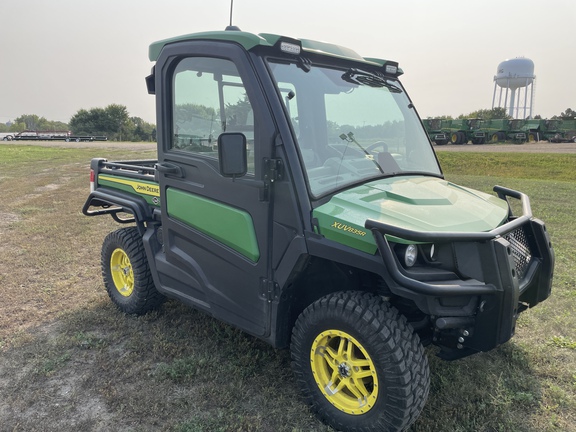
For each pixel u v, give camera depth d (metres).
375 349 2.44
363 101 3.27
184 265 3.45
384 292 2.81
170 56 3.28
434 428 2.69
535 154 23.48
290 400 2.96
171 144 3.43
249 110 2.79
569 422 2.77
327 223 2.55
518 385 3.10
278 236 2.76
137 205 3.93
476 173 20.41
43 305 4.45
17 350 3.60
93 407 2.92
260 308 2.95
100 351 3.56
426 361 2.53
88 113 77.50
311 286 3.02
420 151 3.61
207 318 4.07
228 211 2.99
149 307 4.14
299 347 2.82
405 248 2.42
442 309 2.45
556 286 4.80
